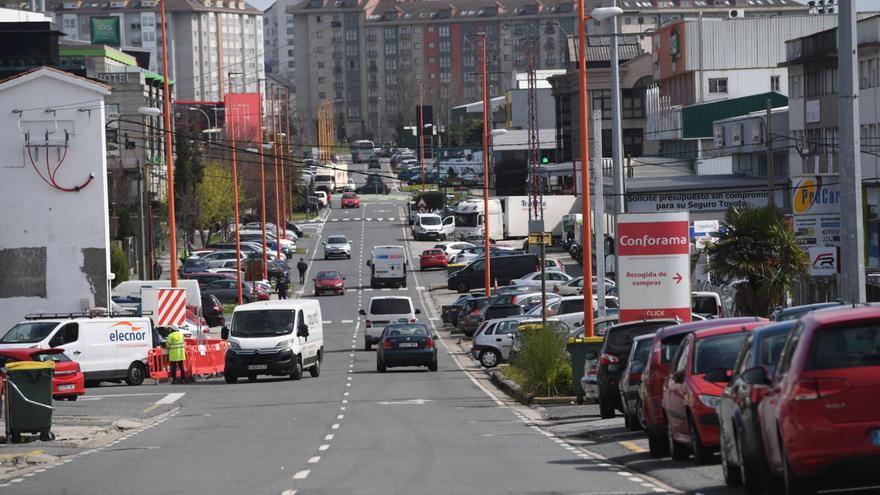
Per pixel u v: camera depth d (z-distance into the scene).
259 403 90.69
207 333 169.75
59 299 148.75
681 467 45.78
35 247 148.50
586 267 90.69
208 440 64.94
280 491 42.50
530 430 67.00
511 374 106.56
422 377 119.56
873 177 165.12
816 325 31.98
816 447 31.12
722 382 45.00
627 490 40.41
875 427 30.95
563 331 97.00
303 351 118.62
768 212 114.06
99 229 149.12
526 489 41.34
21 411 65.25
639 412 59.91
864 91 168.75
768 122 139.38
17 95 147.75
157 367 118.19
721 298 134.25
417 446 58.47
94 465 54.47
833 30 178.75
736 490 38.56
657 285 92.38
